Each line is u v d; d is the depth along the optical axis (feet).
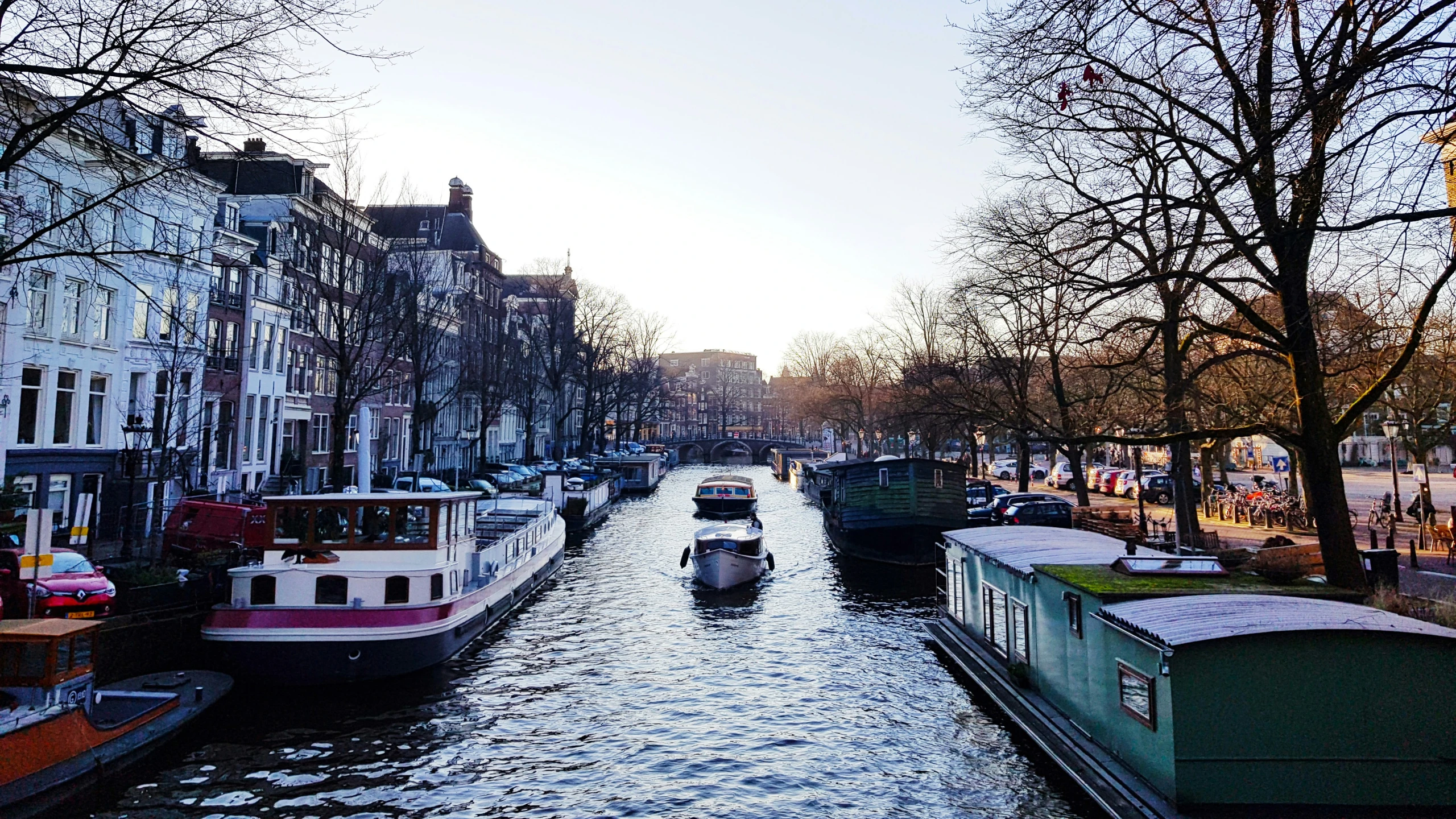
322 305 136.36
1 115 38.73
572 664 63.93
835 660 64.69
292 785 42.29
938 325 170.19
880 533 105.81
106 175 84.53
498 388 189.26
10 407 77.92
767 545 130.21
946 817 38.75
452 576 64.28
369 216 121.90
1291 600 35.96
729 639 71.67
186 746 46.37
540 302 301.22
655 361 334.65
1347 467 243.81
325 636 54.19
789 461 308.19
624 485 236.84
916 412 107.96
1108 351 80.02
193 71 35.06
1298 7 27.12
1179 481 77.82
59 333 83.92
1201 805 31.42
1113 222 48.73
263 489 116.78
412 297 119.03
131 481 80.43
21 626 40.22
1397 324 52.34
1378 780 31.01
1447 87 24.08
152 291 95.96
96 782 39.34
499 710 53.62
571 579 100.37
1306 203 32.24
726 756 46.50
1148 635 33.78
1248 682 31.60
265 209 126.41
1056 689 45.29
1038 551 53.62
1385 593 47.78
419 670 58.44
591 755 46.65
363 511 60.03
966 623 65.31
